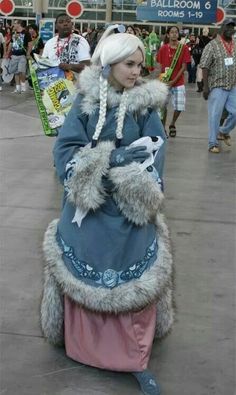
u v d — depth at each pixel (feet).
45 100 19.81
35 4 79.61
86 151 8.59
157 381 9.53
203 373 9.80
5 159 24.04
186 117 38.06
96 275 8.86
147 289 8.86
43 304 9.78
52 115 19.86
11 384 9.37
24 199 18.61
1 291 12.35
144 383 9.12
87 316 9.28
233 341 10.79
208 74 26.04
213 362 10.12
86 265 8.89
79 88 9.12
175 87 29.89
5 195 18.97
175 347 10.52
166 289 9.50
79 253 8.91
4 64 53.16
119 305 8.79
